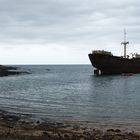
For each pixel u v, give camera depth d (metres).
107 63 133.38
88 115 35.47
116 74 137.88
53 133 21.30
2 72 160.00
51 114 35.81
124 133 23.34
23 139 15.69
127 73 140.00
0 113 35.03
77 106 44.12
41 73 193.00
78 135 20.77
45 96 59.75
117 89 78.88
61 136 19.62
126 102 49.91
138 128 27.39
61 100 52.44
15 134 17.59
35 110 39.28
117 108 42.19
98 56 133.38
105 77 132.00
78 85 93.75
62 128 25.25
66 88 81.88
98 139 19.66
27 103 47.47
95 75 147.75
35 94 63.97
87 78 132.12
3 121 27.00
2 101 50.16
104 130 25.78
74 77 143.38
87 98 56.41
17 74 169.25
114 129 26.47
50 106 43.78
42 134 19.84
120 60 136.25
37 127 24.27
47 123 28.39
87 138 19.58
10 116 32.16
